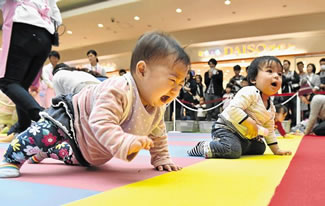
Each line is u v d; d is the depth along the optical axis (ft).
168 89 3.09
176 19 28.12
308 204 2.16
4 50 7.30
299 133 13.61
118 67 36.37
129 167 4.06
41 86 12.50
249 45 29.09
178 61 3.01
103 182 2.96
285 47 27.76
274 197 2.34
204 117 20.85
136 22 29.07
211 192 2.50
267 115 5.49
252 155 5.67
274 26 27.68
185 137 12.35
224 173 3.46
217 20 28.32
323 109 12.85
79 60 38.50
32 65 7.97
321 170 3.70
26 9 7.34
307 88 15.99
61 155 4.22
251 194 2.43
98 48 36.81
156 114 3.62
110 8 25.73
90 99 3.40
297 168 3.87
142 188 2.64
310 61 26.84
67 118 3.49
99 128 3.00
